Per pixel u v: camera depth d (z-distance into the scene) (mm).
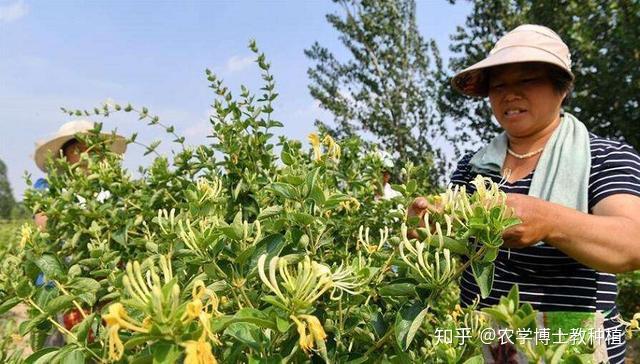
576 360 997
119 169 2762
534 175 2020
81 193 2613
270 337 1139
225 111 2604
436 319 2174
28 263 1548
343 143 2863
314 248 1622
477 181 1325
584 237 1496
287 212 1672
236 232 1329
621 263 1562
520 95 2045
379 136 12062
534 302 1958
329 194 1844
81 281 1451
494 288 2084
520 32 2094
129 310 1109
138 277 913
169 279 958
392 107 11953
